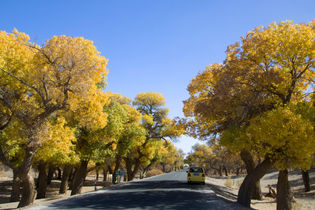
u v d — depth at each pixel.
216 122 17.30
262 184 43.22
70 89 15.19
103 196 14.30
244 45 16.02
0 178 50.88
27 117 14.83
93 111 17.39
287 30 14.78
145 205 10.78
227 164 76.19
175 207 10.38
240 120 14.21
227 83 14.38
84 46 17.67
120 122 25.11
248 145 12.58
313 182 33.59
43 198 25.80
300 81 15.98
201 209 10.05
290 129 11.19
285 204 13.18
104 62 18.08
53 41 15.21
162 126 43.25
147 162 45.94
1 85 15.55
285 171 13.65
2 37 16.62
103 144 23.31
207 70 21.30
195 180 24.00
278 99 14.91
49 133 15.30
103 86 23.92
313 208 16.72
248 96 14.28
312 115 11.80
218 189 24.34
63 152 19.55
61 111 16.64
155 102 45.34
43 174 27.27
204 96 20.86
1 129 16.09
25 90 17.70
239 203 13.17
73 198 13.69
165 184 23.78
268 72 14.20
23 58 17.30
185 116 21.91
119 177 26.05
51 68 14.92
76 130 20.56
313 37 14.34
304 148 10.77
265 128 11.58
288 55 14.05
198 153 84.38
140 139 33.38
